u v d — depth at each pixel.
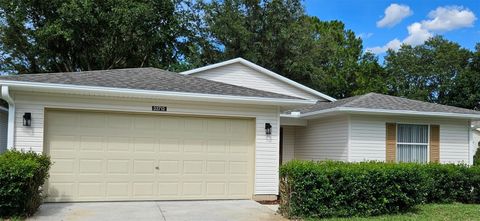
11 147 10.10
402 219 9.57
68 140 10.68
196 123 11.66
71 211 9.44
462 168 12.87
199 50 32.00
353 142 14.57
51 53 28.38
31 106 10.34
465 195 12.72
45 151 10.46
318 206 9.70
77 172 10.71
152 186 11.24
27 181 8.50
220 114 11.74
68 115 10.71
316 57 32.59
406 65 48.97
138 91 10.48
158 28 29.36
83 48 28.88
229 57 31.17
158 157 11.32
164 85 11.32
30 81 9.85
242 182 11.92
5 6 27.39
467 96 40.53
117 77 11.70
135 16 26.89
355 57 45.00
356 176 9.98
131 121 11.16
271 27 31.66
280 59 31.25
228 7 31.69
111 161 10.97
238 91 11.86
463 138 15.82
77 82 10.34
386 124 15.02
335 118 15.47
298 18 32.75
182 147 11.52
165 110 11.30
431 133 15.46
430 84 48.41
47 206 9.95
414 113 14.70
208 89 11.57
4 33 28.11
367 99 15.54
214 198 11.68
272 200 11.97
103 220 8.64
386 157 14.88
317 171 9.69
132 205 10.43
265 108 12.11
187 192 11.49
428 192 12.19
